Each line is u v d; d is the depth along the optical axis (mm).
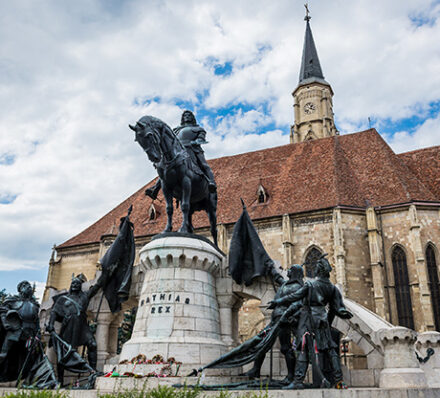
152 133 14570
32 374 13430
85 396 10219
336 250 36219
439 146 44344
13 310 13539
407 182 40250
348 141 48625
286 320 11070
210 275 15812
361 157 45219
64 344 13938
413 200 37125
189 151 16906
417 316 33750
